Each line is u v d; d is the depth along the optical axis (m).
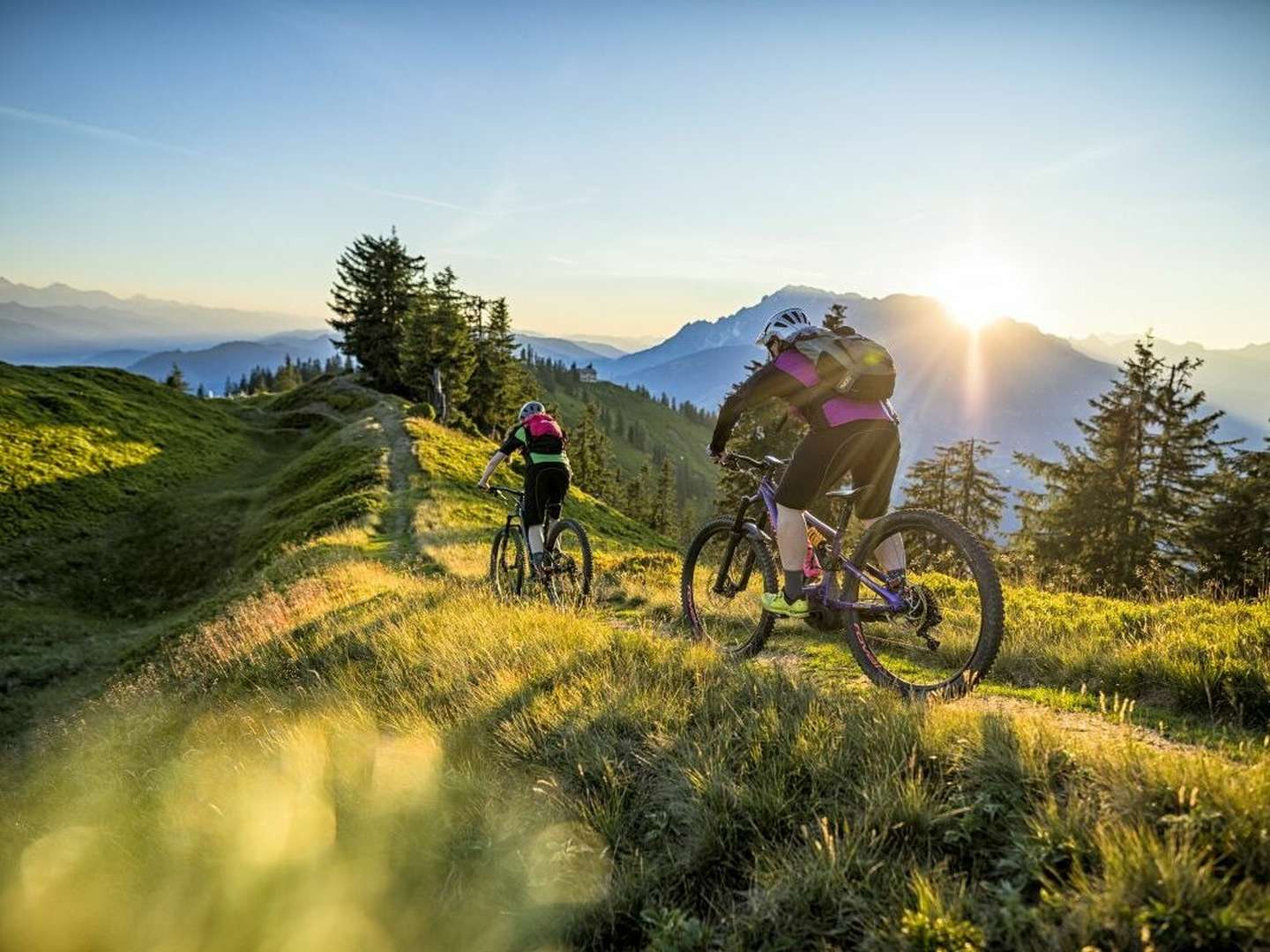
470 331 81.56
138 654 21.61
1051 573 27.06
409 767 4.09
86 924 3.85
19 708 20.58
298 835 3.72
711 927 2.62
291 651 8.69
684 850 3.09
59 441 51.06
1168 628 5.61
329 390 86.56
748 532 5.45
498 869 3.23
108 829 4.71
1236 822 2.34
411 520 25.72
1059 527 31.09
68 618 33.19
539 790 3.54
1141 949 2.05
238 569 34.22
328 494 36.44
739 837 3.08
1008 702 4.32
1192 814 2.42
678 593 8.73
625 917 2.86
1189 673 4.13
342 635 8.30
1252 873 2.23
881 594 4.25
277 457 65.69
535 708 4.46
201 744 6.52
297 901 3.45
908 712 3.57
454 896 3.19
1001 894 2.35
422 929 3.13
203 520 43.44
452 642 6.29
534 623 6.43
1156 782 2.66
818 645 5.96
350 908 3.33
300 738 4.89
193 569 38.47
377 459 40.03
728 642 6.01
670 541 46.47
